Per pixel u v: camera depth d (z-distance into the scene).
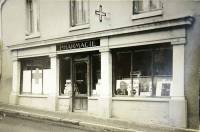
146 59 13.68
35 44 18.59
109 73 14.73
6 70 21.28
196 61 11.78
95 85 15.90
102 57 14.95
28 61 19.92
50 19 18.02
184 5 12.11
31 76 19.61
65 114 15.98
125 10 14.12
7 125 13.59
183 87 12.08
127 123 13.25
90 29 15.77
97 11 14.73
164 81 13.02
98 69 15.76
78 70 16.75
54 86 17.61
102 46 14.91
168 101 12.55
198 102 11.71
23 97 19.94
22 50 19.88
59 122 14.52
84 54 16.36
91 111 15.65
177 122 12.15
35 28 19.31
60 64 17.67
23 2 19.94
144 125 12.77
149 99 13.21
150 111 13.20
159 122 12.85
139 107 13.62
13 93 20.45
